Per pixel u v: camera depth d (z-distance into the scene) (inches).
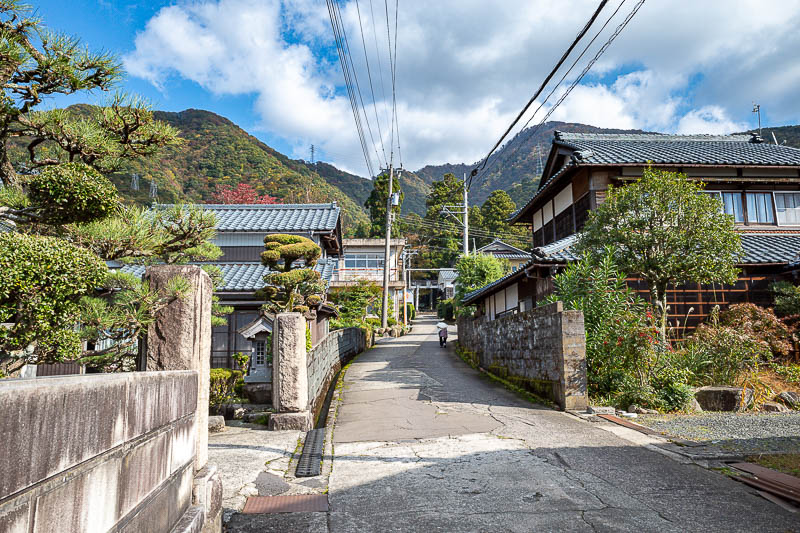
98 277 126.6
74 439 58.0
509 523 139.6
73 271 118.7
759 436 240.4
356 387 436.1
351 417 308.0
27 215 144.2
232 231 716.7
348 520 144.8
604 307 344.5
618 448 219.5
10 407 46.3
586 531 133.6
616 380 326.6
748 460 198.7
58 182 137.0
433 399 364.2
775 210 598.5
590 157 571.8
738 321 427.2
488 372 524.7
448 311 1770.4
